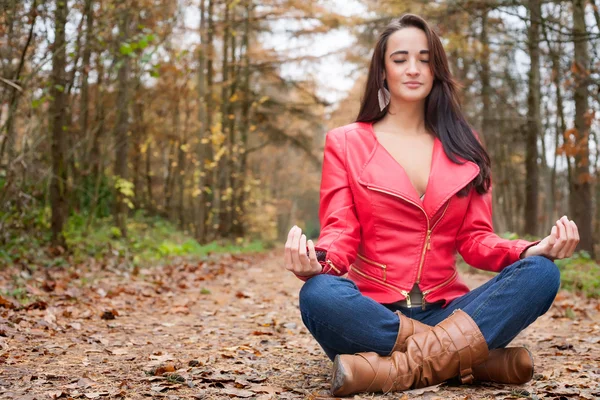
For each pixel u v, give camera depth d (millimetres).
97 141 11547
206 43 15430
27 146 7641
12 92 6973
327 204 2670
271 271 10203
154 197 22703
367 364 2338
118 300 5328
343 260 2494
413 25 2773
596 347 3699
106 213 11789
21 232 7574
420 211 2557
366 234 2623
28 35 7086
